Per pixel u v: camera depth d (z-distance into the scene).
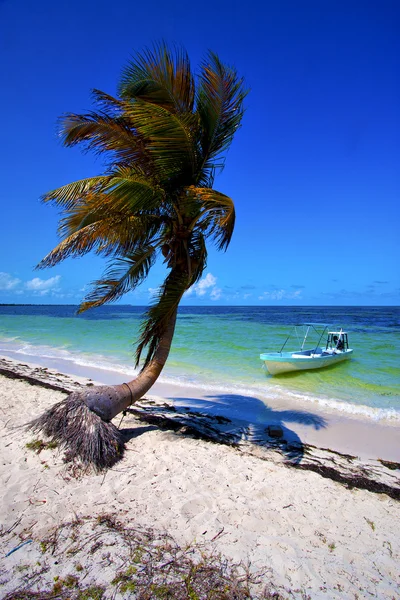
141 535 3.67
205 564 3.30
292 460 5.96
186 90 5.87
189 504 4.29
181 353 17.53
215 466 5.41
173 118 5.52
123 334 27.16
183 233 6.38
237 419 8.15
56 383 11.16
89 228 5.53
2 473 4.81
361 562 3.50
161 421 7.42
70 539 3.56
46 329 32.72
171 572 3.17
